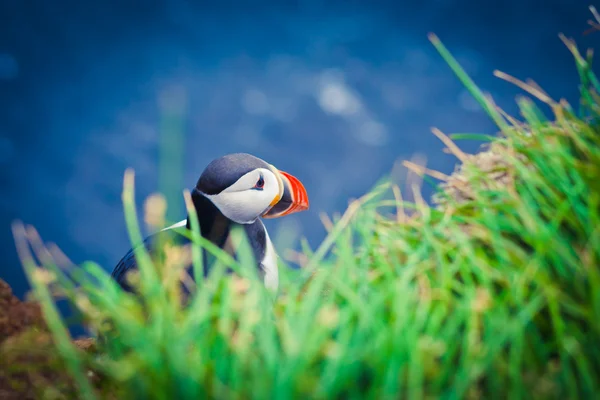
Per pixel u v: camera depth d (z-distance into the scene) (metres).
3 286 4.24
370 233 4.43
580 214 3.93
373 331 3.59
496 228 4.05
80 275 3.68
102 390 3.91
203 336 3.61
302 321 3.56
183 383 3.33
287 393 3.24
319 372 3.51
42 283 3.56
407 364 3.45
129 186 3.86
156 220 3.58
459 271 4.11
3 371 3.81
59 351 3.74
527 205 4.07
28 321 4.16
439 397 3.39
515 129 5.00
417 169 4.75
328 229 4.32
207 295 3.76
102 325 3.93
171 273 3.91
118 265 6.22
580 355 3.50
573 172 4.11
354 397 3.39
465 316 3.66
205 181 6.16
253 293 3.79
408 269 3.90
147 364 3.43
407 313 3.56
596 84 4.68
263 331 3.53
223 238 6.16
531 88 4.83
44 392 3.79
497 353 3.56
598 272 3.70
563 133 4.51
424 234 4.18
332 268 4.05
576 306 3.64
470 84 4.73
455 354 3.71
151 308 3.70
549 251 3.79
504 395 3.50
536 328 3.75
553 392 3.44
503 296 3.76
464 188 4.86
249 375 3.40
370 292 3.98
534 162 4.37
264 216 6.86
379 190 4.46
